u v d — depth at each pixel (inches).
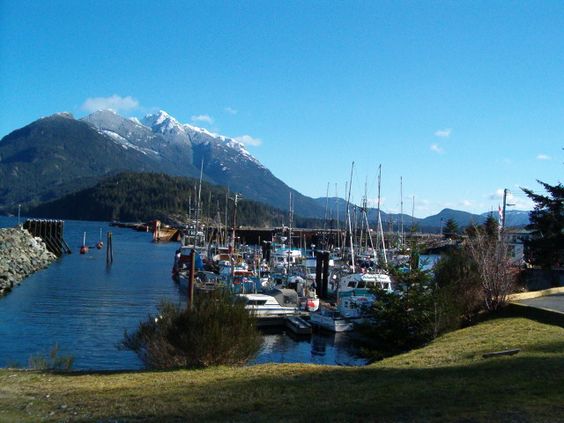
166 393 470.9
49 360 890.7
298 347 1156.5
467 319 958.4
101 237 6097.4
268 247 2979.8
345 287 1454.2
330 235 3673.7
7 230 2947.8
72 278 2397.9
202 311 663.1
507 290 979.3
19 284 2124.8
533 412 353.4
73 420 392.8
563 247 1747.0
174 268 2529.5
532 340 670.5
